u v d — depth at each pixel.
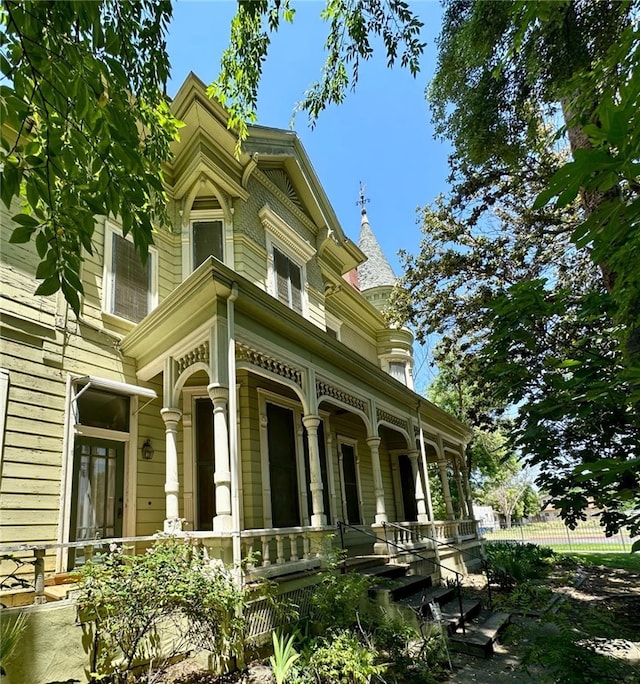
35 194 2.29
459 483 15.34
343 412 11.23
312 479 6.86
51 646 3.74
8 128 4.55
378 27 4.66
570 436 4.80
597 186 1.67
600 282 10.09
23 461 5.37
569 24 4.86
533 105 6.41
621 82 1.98
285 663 4.14
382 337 16.44
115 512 6.46
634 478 3.04
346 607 5.16
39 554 3.94
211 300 5.78
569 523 4.74
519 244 11.97
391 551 8.45
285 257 10.54
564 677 3.49
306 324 7.17
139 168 2.51
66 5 2.11
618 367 3.95
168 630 4.65
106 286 7.03
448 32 6.66
